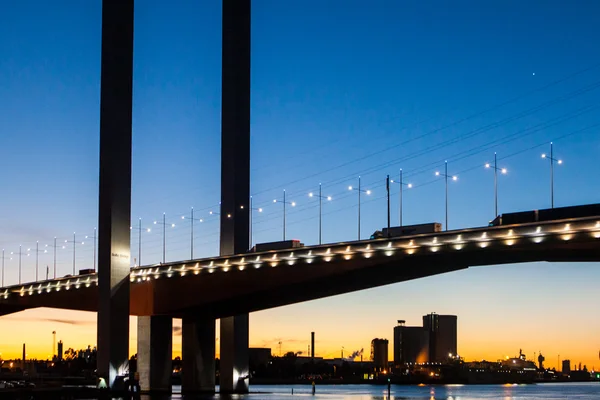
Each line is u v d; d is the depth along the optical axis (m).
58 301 153.50
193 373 142.25
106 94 128.25
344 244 104.88
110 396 119.75
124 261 127.62
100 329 125.19
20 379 161.50
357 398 150.00
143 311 141.00
